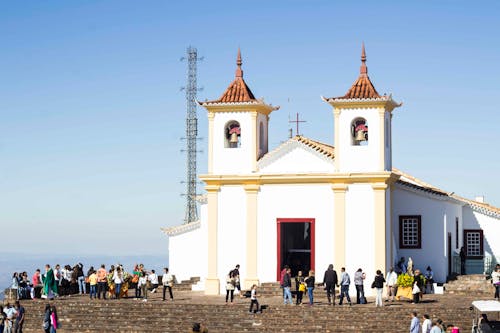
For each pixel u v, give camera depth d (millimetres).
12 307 50875
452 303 52906
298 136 60812
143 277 56156
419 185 68938
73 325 52125
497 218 67250
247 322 50281
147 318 52031
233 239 60219
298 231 63469
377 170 58375
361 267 58125
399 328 48219
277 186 59750
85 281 62312
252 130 60719
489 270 67125
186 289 64750
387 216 59125
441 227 61594
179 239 69812
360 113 58844
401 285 54000
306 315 50594
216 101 61000
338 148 59000
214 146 61219
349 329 48406
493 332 45031
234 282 54406
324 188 58969
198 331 28719
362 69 60188
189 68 105062
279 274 59344
